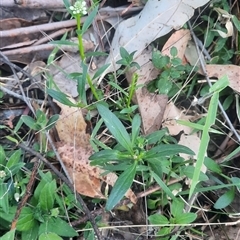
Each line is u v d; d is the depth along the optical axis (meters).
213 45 0.45
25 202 0.35
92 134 0.39
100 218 0.37
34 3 0.43
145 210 0.39
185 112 0.43
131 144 0.33
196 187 0.39
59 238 0.34
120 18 0.45
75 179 0.38
